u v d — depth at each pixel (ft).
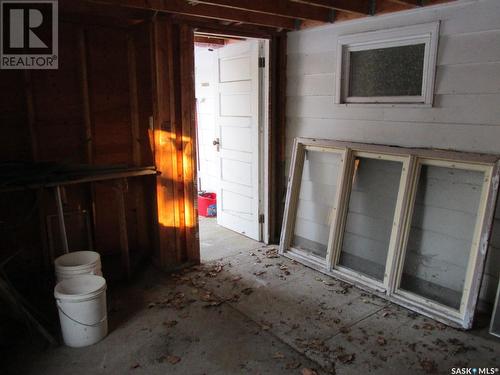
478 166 8.90
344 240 11.78
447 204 9.59
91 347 8.38
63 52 10.73
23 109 10.35
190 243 12.33
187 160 11.85
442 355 8.00
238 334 8.84
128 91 12.00
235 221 15.61
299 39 12.75
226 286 11.12
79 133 11.35
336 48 11.57
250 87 13.76
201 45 14.85
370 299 10.27
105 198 12.09
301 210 13.12
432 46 9.44
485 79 8.74
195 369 7.70
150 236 12.70
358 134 11.44
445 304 9.45
